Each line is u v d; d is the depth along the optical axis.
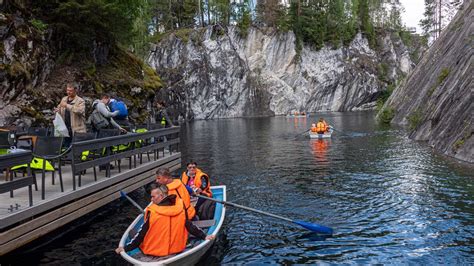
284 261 6.30
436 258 6.24
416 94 32.59
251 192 10.85
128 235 6.19
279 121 48.06
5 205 6.31
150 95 21.75
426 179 11.61
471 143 14.38
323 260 6.30
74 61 17.59
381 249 6.66
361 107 82.50
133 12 21.91
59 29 16.58
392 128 29.45
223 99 66.12
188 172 8.16
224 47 67.81
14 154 5.91
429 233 7.31
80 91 16.86
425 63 35.00
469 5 30.66
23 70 13.80
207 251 6.46
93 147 7.90
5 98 13.21
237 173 13.70
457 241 6.89
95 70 18.28
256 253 6.64
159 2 72.69
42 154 7.31
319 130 25.36
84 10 16.28
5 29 13.62
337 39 81.38
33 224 6.23
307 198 10.06
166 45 64.81
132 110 19.27
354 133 26.89
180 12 77.25
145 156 12.73
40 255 6.49
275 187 11.40
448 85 21.70
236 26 72.69
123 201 9.80
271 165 15.20
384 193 10.30
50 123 14.57
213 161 16.55
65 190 7.41
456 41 28.83
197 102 63.34
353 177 12.45
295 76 76.00
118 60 21.06
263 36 74.44
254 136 27.89
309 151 18.92
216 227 6.63
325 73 78.19
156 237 5.56
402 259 6.25
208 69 64.69
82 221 8.23
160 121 14.41
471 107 15.65
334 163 15.21
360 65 82.50
